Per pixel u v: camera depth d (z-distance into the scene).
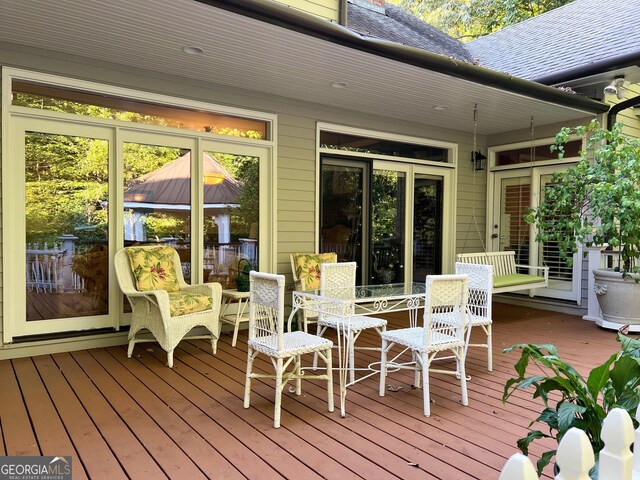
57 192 3.93
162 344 3.57
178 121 4.47
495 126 6.39
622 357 1.52
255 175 4.96
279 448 2.24
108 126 4.09
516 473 0.93
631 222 4.57
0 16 3.12
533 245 6.45
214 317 3.97
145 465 2.06
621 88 5.23
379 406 2.82
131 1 2.88
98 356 3.83
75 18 3.14
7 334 3.68
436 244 6.64
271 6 3.06
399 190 6.19
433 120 6.06
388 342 3.24
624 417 1.11
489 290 3.62
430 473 2.01
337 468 2.05
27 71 3.69
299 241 5.22
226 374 3.40
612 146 4.85
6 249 3.66
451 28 14.47
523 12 12.63
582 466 1.02
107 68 4.02
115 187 4.16
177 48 3.65
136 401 2.84
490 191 6.98
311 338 2.79
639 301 4.79
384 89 4.66
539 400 2.93
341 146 5.57
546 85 5.14
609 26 6.20
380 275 6.00
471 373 3.51
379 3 6.85
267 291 2.61
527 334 4.78
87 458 2.12
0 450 2.19
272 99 4.96
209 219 4.70
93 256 4.11
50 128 3.86
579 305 5.87
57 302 3.95
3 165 3.63
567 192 5.16
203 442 2.30
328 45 3.53
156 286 4.00
